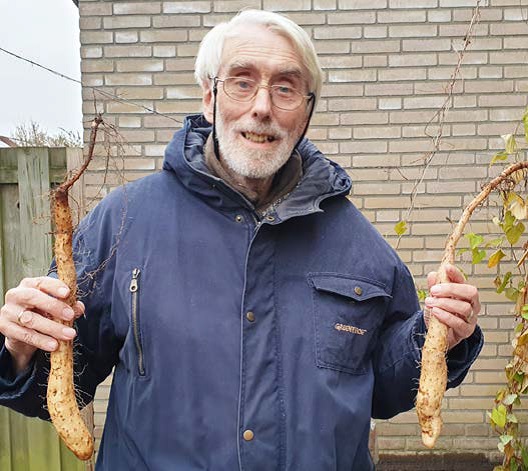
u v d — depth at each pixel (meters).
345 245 1.45
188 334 1.29
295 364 1.31
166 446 1.27
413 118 2.85
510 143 2.01
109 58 2.85
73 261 1.27
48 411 1.27
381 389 1.52
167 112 2.87
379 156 2.87
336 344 1.35
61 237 1.22
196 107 2.87
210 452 1.25
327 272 1.40
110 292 1.38
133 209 1.42
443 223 2.87
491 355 2.89
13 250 2.58
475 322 1.31
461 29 2.82
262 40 1.37
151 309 1.30
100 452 1.43
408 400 1.50
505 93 2.83
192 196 1.42
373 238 1.51
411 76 2.84
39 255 2.56
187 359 1.28
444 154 2.86
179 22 2.84
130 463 1.31
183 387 1.27
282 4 2.83
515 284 2.85
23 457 2.67
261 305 1.32
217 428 1.25
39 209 2.55
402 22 2.82
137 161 2.88
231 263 1.35
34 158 2.55
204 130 1.60
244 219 1.38
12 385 1.26
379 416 1.61
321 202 1.49
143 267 1.34
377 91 2.85
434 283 1.33
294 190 1.43
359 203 2.89
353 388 1.37
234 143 1.40
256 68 1.37
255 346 1.29
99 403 2.88
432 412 1.27
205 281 1.33
